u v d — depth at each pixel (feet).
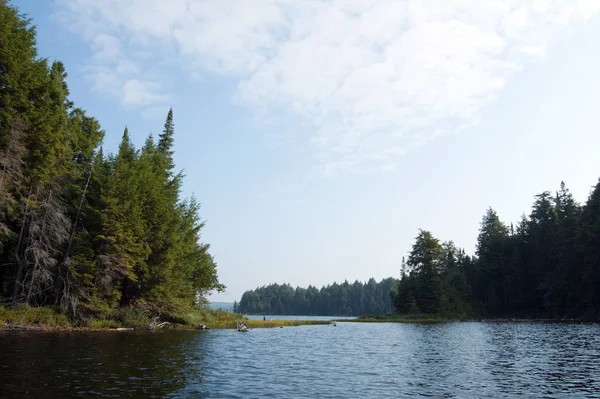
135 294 162.50
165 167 197.98
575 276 289.94
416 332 192.34
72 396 46.88
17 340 91.71
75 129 151.94
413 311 352.08
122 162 153.48
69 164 140.56
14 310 118.62
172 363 74.28
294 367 78.23
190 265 193.98
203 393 52.06
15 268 132.05
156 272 160.97
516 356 98.73
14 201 114.62
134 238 146.51
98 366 66.13
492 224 392.47
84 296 132.46
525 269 351.05
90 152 157.28
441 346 124.06
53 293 133.39
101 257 136.46
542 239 338.13
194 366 72.74
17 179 116.78
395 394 55.52
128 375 60.54
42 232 123.85
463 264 399.24
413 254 374.84
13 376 55.31
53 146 124.16
